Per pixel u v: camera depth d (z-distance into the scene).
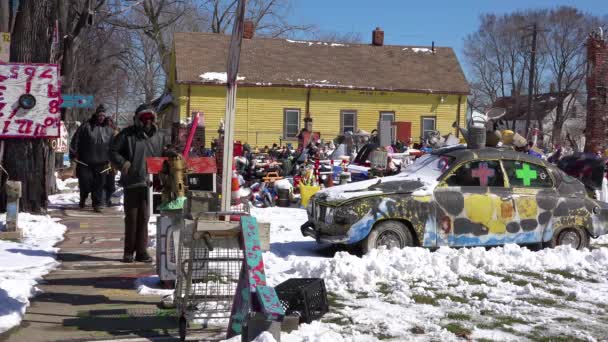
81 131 13.59
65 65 20.45
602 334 5.37
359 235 8.53
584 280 7.54
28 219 11.41
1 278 7.03
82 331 5.36
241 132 36.66
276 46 39.97
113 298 6.51
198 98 35.72
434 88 38.72
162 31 47.81
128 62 49.28
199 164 8.73
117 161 8.19
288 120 37.28
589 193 11.02
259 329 4.56
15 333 5.26
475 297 6.55
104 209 14.10
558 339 5.19
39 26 12.21
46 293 6.66
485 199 9.00
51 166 17.34
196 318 5.11
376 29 42.25
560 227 9.37
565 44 66.38
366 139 26.50
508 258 8.30
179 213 6.76
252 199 15.92
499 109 11.08
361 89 37.69
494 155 9.29
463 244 8.94
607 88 20.61
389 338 5.14
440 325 5.54
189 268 5.07
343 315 5.82
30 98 11.88
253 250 4.74
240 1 5.43
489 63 71.75
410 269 7.58
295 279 5.89
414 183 8.96
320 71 38.47
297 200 16.02
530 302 6.45
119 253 8.99
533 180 9.38
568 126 70.38
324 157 23.12
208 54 37.56
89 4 19.84
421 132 39.00
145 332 5.34
